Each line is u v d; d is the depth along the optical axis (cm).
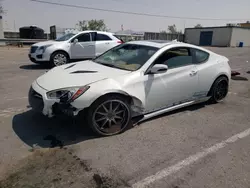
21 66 962
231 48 2920
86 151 294
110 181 238
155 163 273
